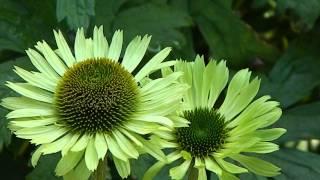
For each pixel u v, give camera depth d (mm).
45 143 293
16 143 446
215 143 314
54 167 400
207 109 324
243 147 292
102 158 283
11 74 421
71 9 394
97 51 327
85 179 288
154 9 467
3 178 451
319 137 469
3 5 456
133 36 453
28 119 303
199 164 302
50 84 315
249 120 311
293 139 467
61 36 324
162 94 306
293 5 463
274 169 301
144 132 291
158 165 307
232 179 300
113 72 314
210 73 329
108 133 304
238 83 327
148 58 444
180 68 319
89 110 305
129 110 306
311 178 444
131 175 396
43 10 458
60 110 307
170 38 456
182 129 315
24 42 450
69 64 321
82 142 299
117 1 460
